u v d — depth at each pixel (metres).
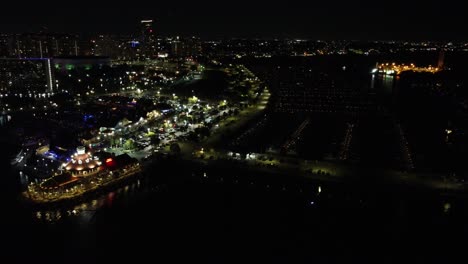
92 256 155.88
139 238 166.50
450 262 151.12
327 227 173.00
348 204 191.25
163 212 185.88
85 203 194.00
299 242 163.00
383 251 157.50
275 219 179.12
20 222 178.62
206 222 177.25
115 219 180.25
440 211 183.75
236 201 195.62
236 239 165.38
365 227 172.75
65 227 174.38
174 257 154.75
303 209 187.38
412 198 194.75
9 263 152.38
